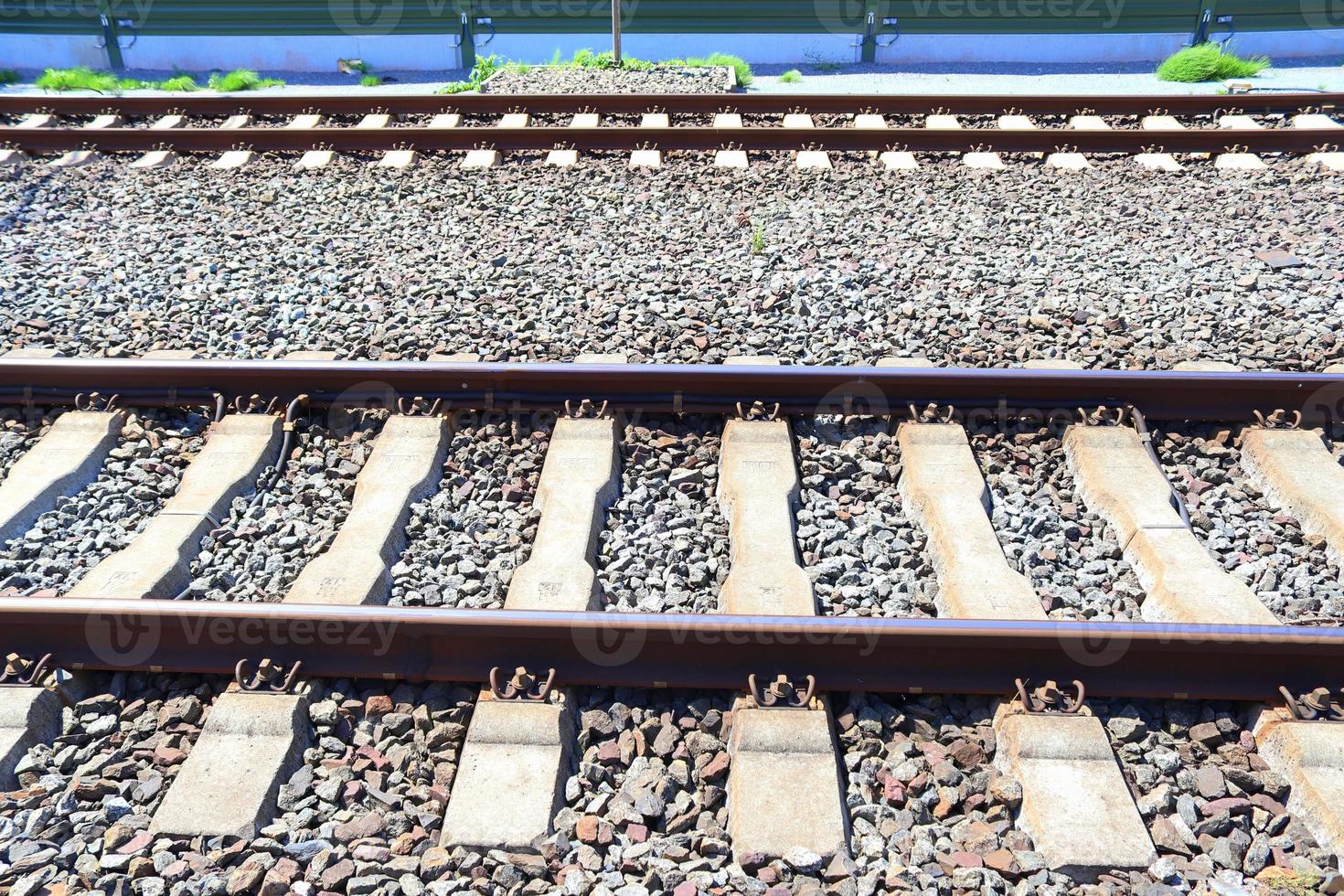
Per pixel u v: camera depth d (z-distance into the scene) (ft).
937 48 52.80
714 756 9.95
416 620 10.39
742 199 24.52
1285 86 42.24
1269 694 10.31
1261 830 9.30
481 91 40.63
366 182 25.61
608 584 12.12
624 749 10.02
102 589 11.59
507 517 13.44
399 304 18.85
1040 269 20.53
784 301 18.89
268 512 13.52
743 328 17.85
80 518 13.48
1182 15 50.93
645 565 12.51
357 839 9.09
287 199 24.57
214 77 49.34
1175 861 8.93
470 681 10.59
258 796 9.36
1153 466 14.05
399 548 12.92
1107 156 27.63
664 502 13.73
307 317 18.45
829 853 8.89
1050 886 8.70
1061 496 14.05
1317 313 18.44
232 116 32.01
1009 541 13.01
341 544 12.55
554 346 17.12
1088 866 8.80
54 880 8.70
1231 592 11.73
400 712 10.35
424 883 8.71
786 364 16.30
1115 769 9.61
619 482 14.21
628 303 18.81
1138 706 10.46
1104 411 14.80
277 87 49.75
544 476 13.82
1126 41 51.80
